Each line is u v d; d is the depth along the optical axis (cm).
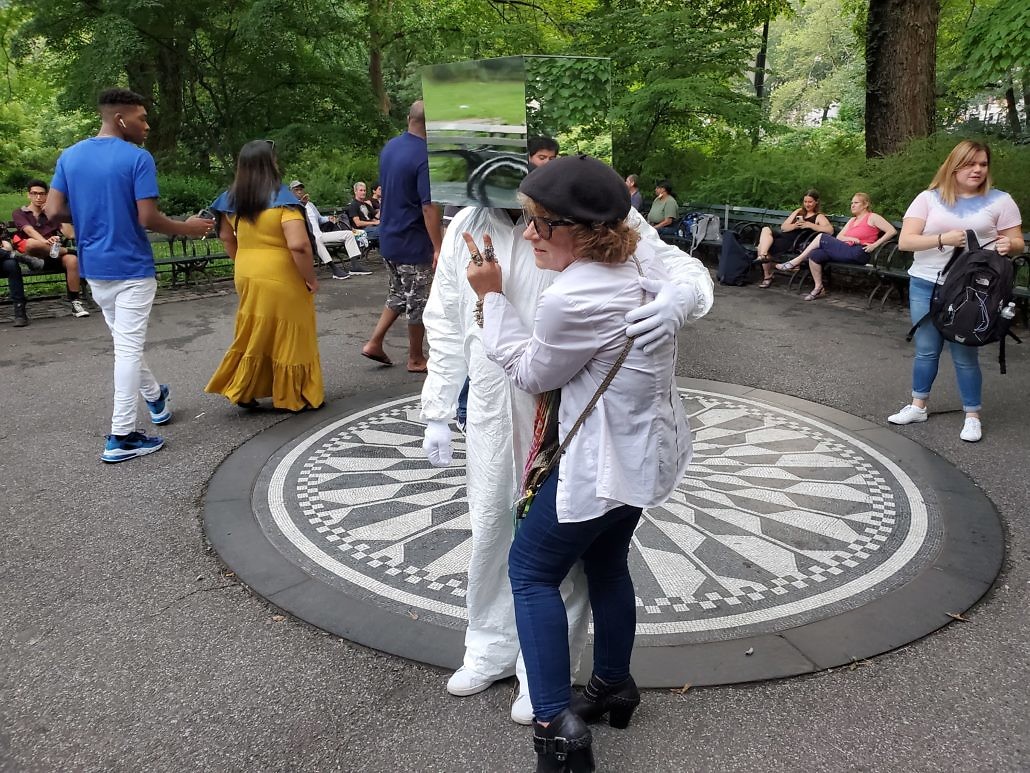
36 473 447
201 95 2017
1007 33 958
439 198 240
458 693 262
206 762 237
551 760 212
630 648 235
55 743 244
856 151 1246
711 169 1343
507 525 244
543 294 192
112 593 327
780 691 265
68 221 458
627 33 1408
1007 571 341
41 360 690
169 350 718
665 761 236
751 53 1417
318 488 424
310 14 1725
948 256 480
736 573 338
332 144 1930
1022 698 261
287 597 321
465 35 1948
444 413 259
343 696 265
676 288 199
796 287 1011
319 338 757
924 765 233
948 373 628
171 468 452
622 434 197
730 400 569
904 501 405
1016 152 964
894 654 284
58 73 1895
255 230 509
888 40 1100
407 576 337
